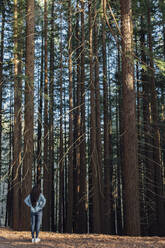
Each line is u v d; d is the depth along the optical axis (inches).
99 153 526.3
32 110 438.6
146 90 620.7
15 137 478.9
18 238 303.4
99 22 349.7
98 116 550.0
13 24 511.8
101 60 745.0
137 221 327.9
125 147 349.1
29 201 270.7
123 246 238.2
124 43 351.6
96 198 494.6
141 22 643.5
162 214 529.3
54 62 807.7
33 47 453.7
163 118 771.4
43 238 304.2
